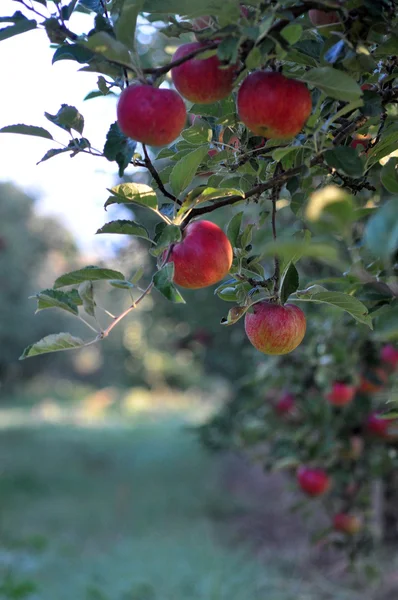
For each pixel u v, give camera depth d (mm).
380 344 3061
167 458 12633
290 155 1672
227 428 5695
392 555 4766
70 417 20406
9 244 12117
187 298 6809
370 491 3742
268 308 1578
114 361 24516
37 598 5203
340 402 3271
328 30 1501
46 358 24125
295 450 3736
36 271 14570
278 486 9500
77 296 1523
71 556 6492
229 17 1307
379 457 3518
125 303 16875
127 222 1551
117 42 1293
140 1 1283
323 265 3490
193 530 7547
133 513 8484
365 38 1480
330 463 3471
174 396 26031
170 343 8945
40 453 13367
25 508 8766
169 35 1630
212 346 7211
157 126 1368
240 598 5105
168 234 1404
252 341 1605
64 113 1517
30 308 15156
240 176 1793
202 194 1503
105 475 11211
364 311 1574
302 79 1370
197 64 1410
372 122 1676
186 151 1809
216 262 1498
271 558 6168
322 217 1043
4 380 23594
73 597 5234
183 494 9508
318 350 3287
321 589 5109
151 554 6551
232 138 1828
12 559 6215
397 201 932
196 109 1756
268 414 4227
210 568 5949
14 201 12898
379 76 1717
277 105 1373
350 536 3668
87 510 8672
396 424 2793
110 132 1477
